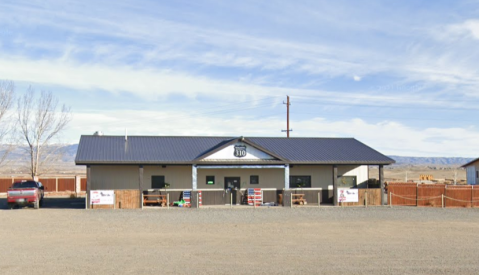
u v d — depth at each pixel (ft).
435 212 92.12
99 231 63.36
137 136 118.21
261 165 106.22
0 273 38.81
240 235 59.67
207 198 110.32
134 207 100.37
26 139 154.71
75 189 166.40
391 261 43.55
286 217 81.10
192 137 121.39
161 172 109.50
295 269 40.27
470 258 45.09
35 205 99.35
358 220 76.69
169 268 40.63
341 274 38.58
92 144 109.50
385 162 109.40
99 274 38.50
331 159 109.29
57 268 40.60
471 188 107.04
